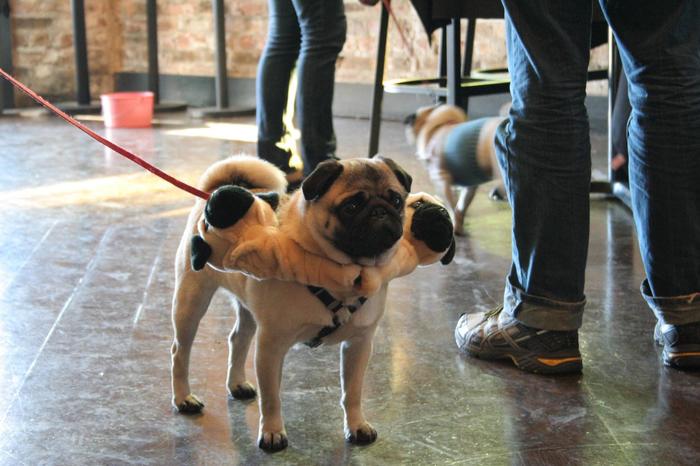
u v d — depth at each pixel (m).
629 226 3.84
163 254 3.41
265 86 4.15
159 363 2.35
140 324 2.65
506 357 2.34
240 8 7.93
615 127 4.26
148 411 2.05
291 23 4.05
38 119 7.29
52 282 3.06
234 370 2.12
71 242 3.57
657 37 2.16
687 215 2.24
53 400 2.11
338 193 1.59
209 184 1.91
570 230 2.23
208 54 8.18
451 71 4.13
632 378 2.25
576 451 1.87
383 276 1.67
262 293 1.73
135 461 1.82
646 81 2.21
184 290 1.96
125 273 3.17
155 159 5.49
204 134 6.54
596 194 4.47
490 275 3.16
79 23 7.69
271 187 1.91
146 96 6.90
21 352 2.42
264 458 1.84
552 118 2.18
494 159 3.28
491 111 6.87
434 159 3.51
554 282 2.26
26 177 4.88
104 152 5.67
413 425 1.99
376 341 2.52
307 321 1.72
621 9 2.17
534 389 2.19
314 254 1.64
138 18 8.47
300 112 4.04
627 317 2.71
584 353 2.43
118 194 4.46
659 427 1.98
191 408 2.05
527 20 2.14
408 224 1.74
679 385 2.21
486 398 2.14
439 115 3.57
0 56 7.88
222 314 2.71
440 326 2.65
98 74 8.65
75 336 2.54
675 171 2.22
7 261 3.31
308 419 2.02
